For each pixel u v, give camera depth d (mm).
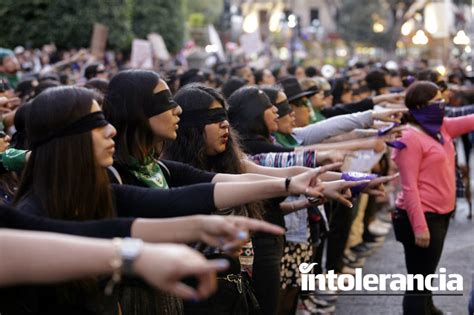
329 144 5594
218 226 2652
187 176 4145
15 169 3959
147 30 31016
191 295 2205
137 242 2287
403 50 50344
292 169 4496
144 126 3916
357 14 58875
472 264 8289
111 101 3924
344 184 3633
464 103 12312
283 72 16328
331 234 8102
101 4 26031
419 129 6168
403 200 6199
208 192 3324
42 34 25734
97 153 3135
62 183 3102
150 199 3340
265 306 4992
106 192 3182
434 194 6117
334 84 11281
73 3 25875
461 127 6375
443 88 9141
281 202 5129
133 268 2254
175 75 10016
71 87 3174
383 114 6176
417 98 6129
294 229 5781
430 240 6152
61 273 2270
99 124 3139
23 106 5148
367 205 10086
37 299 2977
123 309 3781
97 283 3082
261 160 5020
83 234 2791
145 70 3977
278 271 5051
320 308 7059
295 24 29703
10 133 6574
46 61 18391
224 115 4617
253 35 21891
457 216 11820
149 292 3834
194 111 4574
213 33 25266
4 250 2262
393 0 51031
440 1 23734
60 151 3100
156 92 3926
